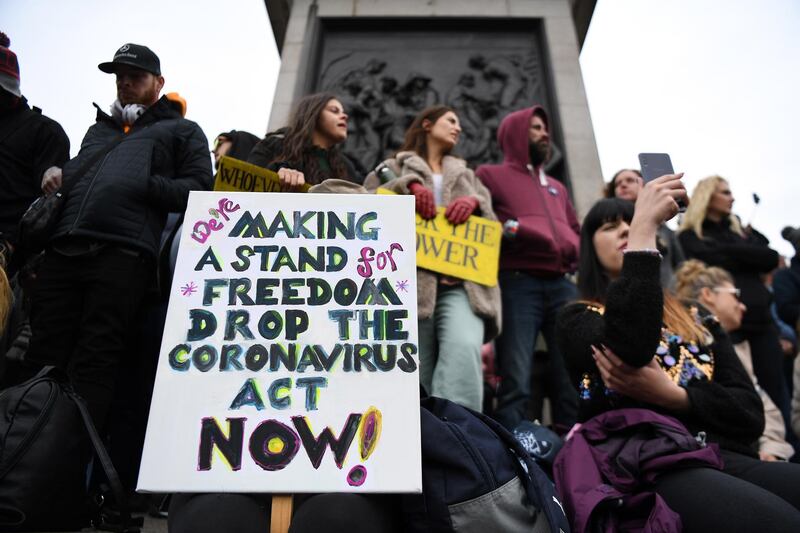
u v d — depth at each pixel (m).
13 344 3.19
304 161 3.36
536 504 1.78
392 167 3.74
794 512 1.67
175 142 3.31
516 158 4.31
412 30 7.61
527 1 7.71
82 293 2.89
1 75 3.57
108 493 2.59
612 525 1.87
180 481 1.65
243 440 1.70
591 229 2.84
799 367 3.53
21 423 2.09
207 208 2.05
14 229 3.44
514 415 3.51
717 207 4.96
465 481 1.76
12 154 3.54
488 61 7.39
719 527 1.74
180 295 1.91
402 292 1.95
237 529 1.62
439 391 3.10
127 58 3.41
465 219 3.42
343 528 1.61
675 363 2.29
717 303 3.89
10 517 2.00
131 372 3.10
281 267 1.97
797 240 4.93
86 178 2.99
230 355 1.82
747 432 2.18
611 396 2.28
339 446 1.71
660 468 1.96
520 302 3.75
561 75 7.05
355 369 1.82
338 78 7.29
